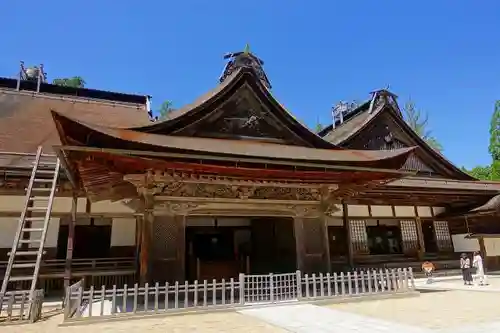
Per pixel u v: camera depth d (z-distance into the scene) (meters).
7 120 21.06
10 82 25.84
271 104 15.13
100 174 12.30
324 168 12.73
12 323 9.65
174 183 12.99
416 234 24.52
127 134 11.43
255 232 20.31
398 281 14.08
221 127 14.41
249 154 11.99
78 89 27.39
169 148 10.49
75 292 10.33
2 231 15.77
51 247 16.31
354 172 13.28
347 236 21.52
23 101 24.12
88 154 10.06
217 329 8.46
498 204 22.33
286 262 16.20
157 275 12.32
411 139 26.77
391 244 24.03
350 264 20.84
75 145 9.83
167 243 12.64
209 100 14.05
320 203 15.40
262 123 15.16
